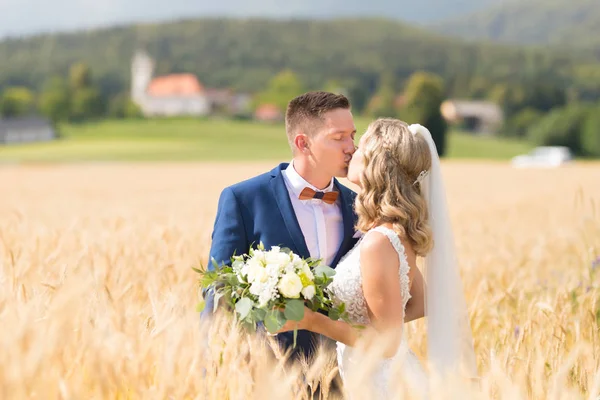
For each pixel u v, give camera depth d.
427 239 2.94
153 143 87.38
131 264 3.77
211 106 163.88
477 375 3.07
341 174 3.21
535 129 93.88
